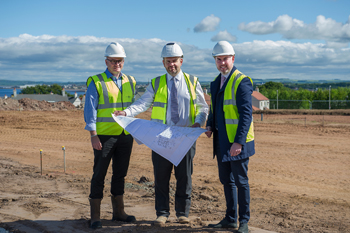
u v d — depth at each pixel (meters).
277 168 10.12
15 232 3.82
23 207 4.96
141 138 3.79
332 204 6.12
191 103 4.01
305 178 8.84
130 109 4.03
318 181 8.51
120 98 4.05
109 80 4.01
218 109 3.80
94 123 3.87
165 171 3.96
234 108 3.65
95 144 3.87
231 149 3.54
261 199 6.38
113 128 3.95
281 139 16.94
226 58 3.66
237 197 3.92
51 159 11.20
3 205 5.07
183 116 4.00
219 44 3.68
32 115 26.47
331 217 5.01
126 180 7.74
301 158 11.88
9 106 30.48
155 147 3.77
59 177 7.91
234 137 3.62
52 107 32.62
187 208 4.06
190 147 3.73
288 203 6.06
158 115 4.01
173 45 3.83
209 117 4.11
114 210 4.24
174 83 3.97
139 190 6.66
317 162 11.18
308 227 4.33
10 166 9.66
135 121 3.89
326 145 14.98
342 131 20.30
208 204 5.71
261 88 103.00
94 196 3.96
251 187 7.60
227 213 3.89
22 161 10.73
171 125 3.96
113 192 4.21
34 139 16.31
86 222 4.12
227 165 3.87
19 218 4.36
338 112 34.66
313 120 28.28
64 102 34.84
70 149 13.43
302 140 16.58
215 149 3.96
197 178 8.54
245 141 3.53
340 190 7.58
